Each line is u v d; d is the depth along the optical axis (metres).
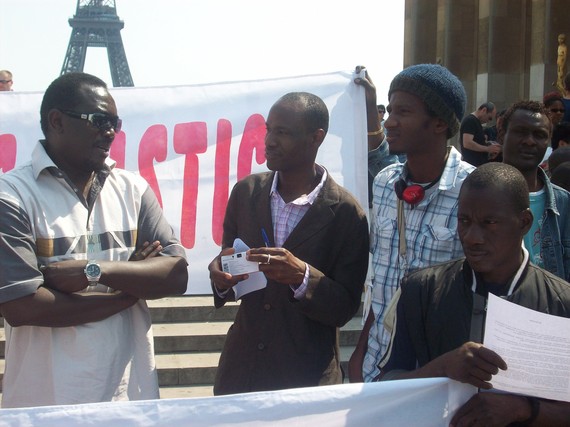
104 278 3.20
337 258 3.60
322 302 3.40
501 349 2.56
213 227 5.35
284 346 3.53
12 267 3.08
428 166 3.49
